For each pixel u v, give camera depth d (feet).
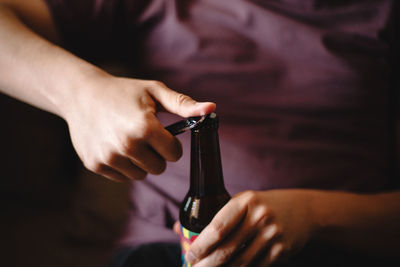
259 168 2.27
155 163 1.84
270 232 1.83
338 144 2.37
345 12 2.48
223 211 1.77
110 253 3.58
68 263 3.61
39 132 4.10
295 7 2.51
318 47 2.42
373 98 2.42
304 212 1.96
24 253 3.72
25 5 2.36
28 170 4.15
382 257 2.18
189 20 2.49
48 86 1.96
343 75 2.40
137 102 1.79
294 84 2.45
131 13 2.49
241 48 2.47
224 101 2.41
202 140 1.78
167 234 2.29
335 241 2.10
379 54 2.47
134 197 2.44
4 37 2.07
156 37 2.52
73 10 2.37
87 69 1.97
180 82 2.46
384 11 2.47
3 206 4.23
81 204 3.81
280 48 2.47
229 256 1.80
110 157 1.82
